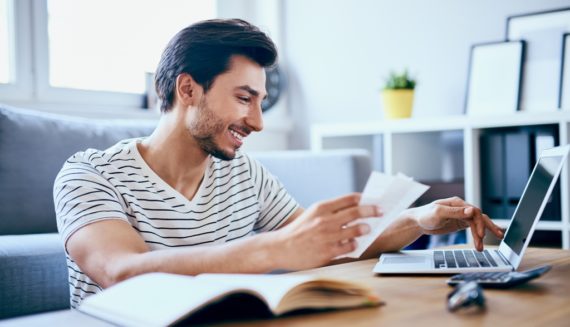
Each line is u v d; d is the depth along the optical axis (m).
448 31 2.85
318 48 3.29
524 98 2.57
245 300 0.66
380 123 2.63
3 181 1.77
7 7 2.29
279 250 0.75
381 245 1.19
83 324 0.68
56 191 1.08
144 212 1.17
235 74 1.16
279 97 3.29
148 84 2.76
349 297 0.70
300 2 3.35
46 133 1.88
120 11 2.69
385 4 3.05
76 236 0.97
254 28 1.18
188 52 1.16
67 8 2.48
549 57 2.53
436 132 2.88
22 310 1.38
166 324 0.58
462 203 1.16
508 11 2.68
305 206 2.21
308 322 0.63
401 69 3.00
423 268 0.95
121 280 0.84
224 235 1.29
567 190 2.14
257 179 1.41
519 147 2.33
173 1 2.95
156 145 1.22
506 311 0.67
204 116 1.17
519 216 1.05
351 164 2.13
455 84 2.83
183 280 0.70
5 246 1.42
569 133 2.16
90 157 1.17
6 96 2.25
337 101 3.23
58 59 2.46
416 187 0.81
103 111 2.54
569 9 2.50
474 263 0.98
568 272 0.93
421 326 0.61
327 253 0.75
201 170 1.25
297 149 3.39
